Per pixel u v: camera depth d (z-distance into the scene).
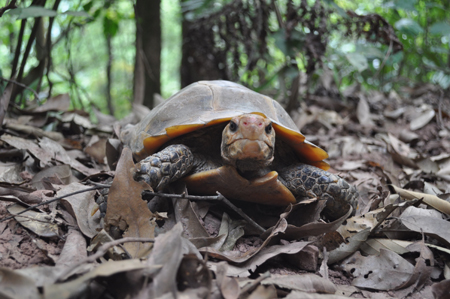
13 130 0.56
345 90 1.11
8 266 0.32
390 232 0.41
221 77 0.96
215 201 0.43
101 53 1.76
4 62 1.16
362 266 0.37
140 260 0.32
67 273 0.28
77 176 0.49
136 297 0.29
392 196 0.46
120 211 0.36
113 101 1.86
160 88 1.08
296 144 0.44
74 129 0.65
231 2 0.86
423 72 1.29
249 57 0.86
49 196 0.40
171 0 1.72
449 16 1.23
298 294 0.31
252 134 0.38
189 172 0.42
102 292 0.30
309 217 0.41
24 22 0.56
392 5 0.90
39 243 0.35
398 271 0.36
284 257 0.38
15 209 0.38
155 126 0.43
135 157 0.45
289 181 0.43
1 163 0.47
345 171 0.62
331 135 0.81
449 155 0.59
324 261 0.36
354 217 0.42
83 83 1.82
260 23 0.82
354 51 0.78
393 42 0.69
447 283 0.33
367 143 0.75
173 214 0.39
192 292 0.30
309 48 0.69
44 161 0.48
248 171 0.42
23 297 0.28
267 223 0.42
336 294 0.34
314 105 0.97
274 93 1.13
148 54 1.04
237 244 0.38
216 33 0.95
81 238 0.35
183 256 0.30
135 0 1.01
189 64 1.15
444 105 0.95
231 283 0.31
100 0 0.91
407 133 0.77
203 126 0.41
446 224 0.39
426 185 0.50
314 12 0.68
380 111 0.96
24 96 0.68
